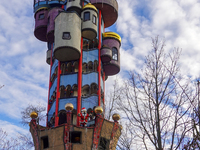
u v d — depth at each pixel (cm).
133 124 1742
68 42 3347
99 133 2883
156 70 1838
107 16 4122
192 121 1584
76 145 2786
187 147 1527
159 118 1680
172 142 1559
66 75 3416
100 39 3800
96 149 2822
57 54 3412
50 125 3359
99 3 3922
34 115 3061
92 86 3525
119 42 4056
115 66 3841
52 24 3728
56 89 3406
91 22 3659
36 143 2931
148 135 1648
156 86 1781
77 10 3775
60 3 4041
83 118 2994
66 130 2791
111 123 2977
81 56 3506
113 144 2961
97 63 3584
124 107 1841
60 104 3241
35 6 4147
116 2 4084
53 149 2789
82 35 3675
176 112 1644
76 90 3556
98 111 2930
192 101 1631
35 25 3994
